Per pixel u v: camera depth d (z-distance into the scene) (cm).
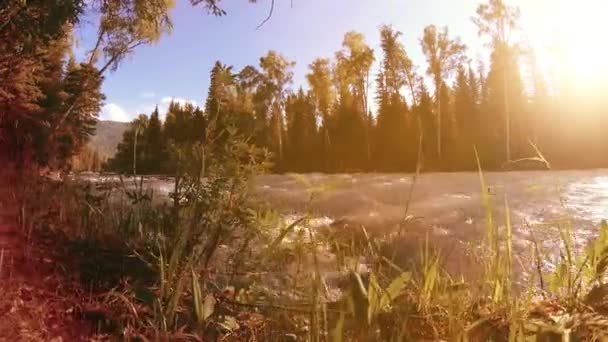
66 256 331
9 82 639
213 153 273
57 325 220
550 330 194
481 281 285
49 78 867
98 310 241
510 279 262
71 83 963
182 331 226
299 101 3594
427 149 3450
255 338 228
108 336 217
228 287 277
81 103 978
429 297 255
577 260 288
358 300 213
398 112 3809
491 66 4162
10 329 200
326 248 352
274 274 279
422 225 627
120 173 578
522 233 468
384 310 235
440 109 3981
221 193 271
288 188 720
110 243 378
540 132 3438
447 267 351
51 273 288
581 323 212
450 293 238
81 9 576
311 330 205
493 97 4069
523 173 2170
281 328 231
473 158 3269
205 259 284
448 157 3344
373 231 556
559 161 3306
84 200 482
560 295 278
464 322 229
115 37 994
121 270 314
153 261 315
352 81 3891
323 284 258
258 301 256
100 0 769
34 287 259
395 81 4169
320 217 598
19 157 572
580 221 673
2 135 600
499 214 739
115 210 480
